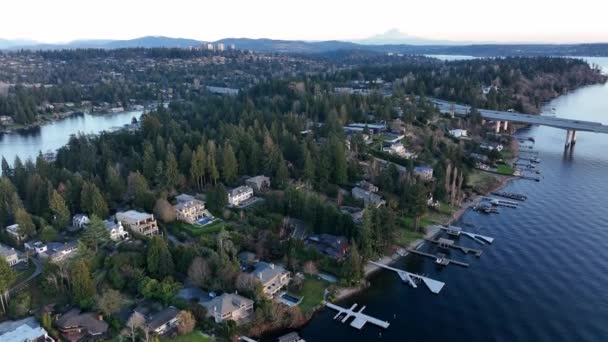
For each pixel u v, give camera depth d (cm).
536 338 9250
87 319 8938
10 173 16762
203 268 10256
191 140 18812
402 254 12719
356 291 10894
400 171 17150
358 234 12256
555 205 16175
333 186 15875
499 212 15675
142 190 14200
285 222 13112
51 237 12031
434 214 15338
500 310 10194
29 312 9375
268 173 16838
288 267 11356
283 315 9562
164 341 8725
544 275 11588
